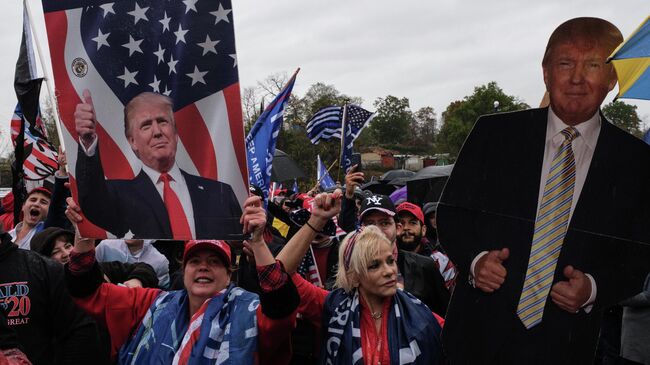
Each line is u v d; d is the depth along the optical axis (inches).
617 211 114.1
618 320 223.0
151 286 187.8
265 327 124.0
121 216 123.0
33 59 223.9
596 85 114.9
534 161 117.5
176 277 202.2
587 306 115.3
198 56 123.5
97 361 150.0
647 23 108.5
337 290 143.7
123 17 124.1
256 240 122.2
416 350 133.5
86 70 123.5
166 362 129.5
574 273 115.6
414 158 2513.5
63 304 148.0
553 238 116.7
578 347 115.3
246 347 125.6
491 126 118.8
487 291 119.1
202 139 123.4
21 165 242.1
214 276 134.9
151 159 123.6
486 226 119.0
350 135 300.8
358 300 139.3
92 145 123.4
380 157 2632.9
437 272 204.8
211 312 130.7
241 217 121.4
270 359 131.8
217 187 122.7
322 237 212.8
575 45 115.2
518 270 117.8
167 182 123.5
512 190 118.4
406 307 139.6
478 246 119.2
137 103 123.9
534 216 117.6
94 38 123.6
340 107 310.5
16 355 115.4
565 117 116.0
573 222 116.1
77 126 123.2
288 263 134.1
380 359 133.3
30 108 225.8
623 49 110.3
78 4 123.0
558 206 116.6
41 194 241.0
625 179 113.9
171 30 124.0
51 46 122.6
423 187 370.3
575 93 115.1
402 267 204.4
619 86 114.1
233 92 123.0
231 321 128.8
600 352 229.1
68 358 147.0
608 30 114.4
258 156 224.7
